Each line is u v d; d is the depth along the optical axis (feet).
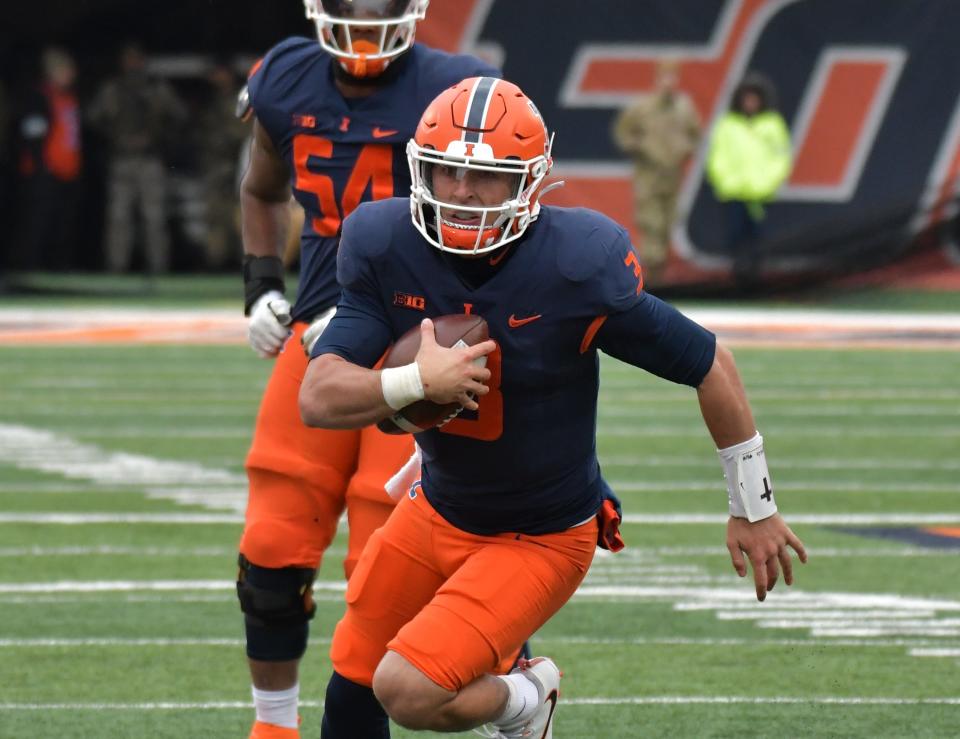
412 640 39.24
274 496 48.65
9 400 127.24
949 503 90.89
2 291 208.95
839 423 119.03
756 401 129.49
